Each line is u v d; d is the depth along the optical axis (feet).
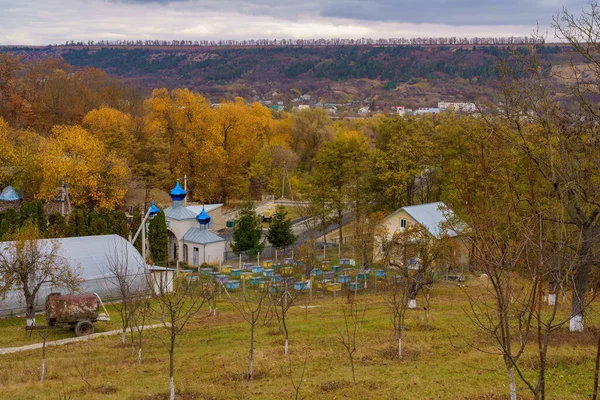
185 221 213.25
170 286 148.15
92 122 298.56
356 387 69.56
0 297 121.70
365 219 205.98
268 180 345.92
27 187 248.11
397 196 231.30
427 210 195.62
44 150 239.71
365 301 136.26
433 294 144.56
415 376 73.51
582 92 80.48
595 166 78.28
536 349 81.56
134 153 297.94
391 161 229.86
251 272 181.57
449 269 153.07
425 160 232.53
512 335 89.35
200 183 302.45
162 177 298.56
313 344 93.35
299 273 160.04
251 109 398.42
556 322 99.71
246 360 84.64
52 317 108.68
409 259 130.93
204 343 99.81
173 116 321.52
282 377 75.82
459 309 121.49
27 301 115.96
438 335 95.86
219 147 302.86
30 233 120.47
